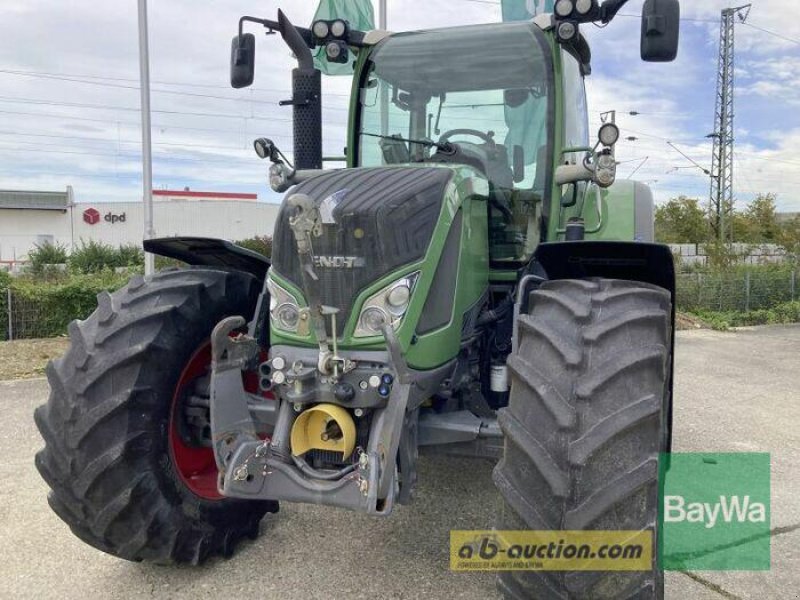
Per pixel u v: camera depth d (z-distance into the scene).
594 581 2.10
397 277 2.60
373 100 3.92
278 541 3.37
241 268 3.57
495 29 3.76
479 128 3.69
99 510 2.74
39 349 9.27
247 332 3.21
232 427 2.68
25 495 3.93
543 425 2.18
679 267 17.80
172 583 2.97
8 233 49.41
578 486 2.08
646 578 2.14
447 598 2.84
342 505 2.49
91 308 10.85
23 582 2.98
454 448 2.90
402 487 2.67
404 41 3.89
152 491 2.81
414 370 2.67
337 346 2.60
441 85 3.77
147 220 12.20
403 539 3.38
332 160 4.03
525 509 2.14
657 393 2.24
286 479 2.58
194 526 2.99
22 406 6.01
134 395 2.74
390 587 2.93
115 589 2.92
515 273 3.56
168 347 2.88
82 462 2.69
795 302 15.03
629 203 5.60
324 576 3.02
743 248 24.70
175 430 3.02
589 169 3.34
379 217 2.58
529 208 3.60
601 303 2.41
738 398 6.50
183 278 3.13
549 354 2.30
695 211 36.41
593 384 2.16
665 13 3.12
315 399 2.59
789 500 3.95
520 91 3.63
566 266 2.88
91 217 50.25
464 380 3.13
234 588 2.93
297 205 2.30
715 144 36.62
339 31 3.85
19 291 10.36
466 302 3.02
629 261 2.76
